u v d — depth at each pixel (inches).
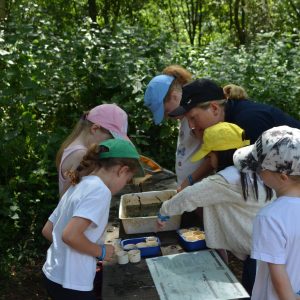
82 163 82.6
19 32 179.2
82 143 94.8
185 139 113.5
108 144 81.8
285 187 67.6
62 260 78.8
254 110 93.4
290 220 64.5
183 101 95.5
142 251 90.1
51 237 85.8
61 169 93.2
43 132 175.0
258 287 71.0
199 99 93.5
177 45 225.5
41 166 167.6
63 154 94.1
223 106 96.0
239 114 94.1
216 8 515.5
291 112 205.5
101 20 421.1
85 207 75.6
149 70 198.4
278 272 63.2
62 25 268.1
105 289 78.2
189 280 78.7
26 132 169.0
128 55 197.9
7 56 167.5
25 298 139.9
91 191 76.8
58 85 187.3
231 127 89.7
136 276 82.0
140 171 84.0
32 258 159.8
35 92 169.3
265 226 64.8
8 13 228.4
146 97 112.8
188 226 102.7
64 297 78.6
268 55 217.6
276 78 204.2
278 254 63.4
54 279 79.1
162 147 201.9
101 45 204.4
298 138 66.6
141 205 112.4
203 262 85.0
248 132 91.3
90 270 79.2
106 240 98.1
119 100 191.5
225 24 525.3
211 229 90.2
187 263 85.0
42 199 172.6
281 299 63.2
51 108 191.6
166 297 73.7
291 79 205.9
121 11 434.9
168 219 98.1
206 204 88.4
